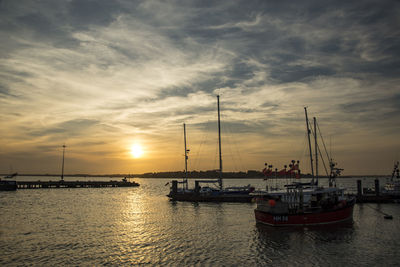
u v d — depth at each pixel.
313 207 35.69
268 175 51.91
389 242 27.88
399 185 63.03
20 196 81.62
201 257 23.55
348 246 26.58
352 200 38.69
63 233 32.72
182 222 39.75
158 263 22.16
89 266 21.56
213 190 67.81
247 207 56.22
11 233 32.47
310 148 59.19
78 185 134.50
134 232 33.28
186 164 76.94
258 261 22.55
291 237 29.94
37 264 22.02
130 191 119.56
